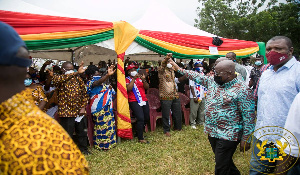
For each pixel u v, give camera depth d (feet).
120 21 15.23
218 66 7.82
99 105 13.74
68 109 12.11
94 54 30.40
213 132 8.24
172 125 19.38
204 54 18.90
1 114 2.45
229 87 7.86
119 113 14.85
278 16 69.87
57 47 13.03
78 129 13.33
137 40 15.88
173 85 16.90
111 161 12.55
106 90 14.01
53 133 2.60
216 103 8.05
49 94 14.05
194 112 18.89
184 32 19.20
